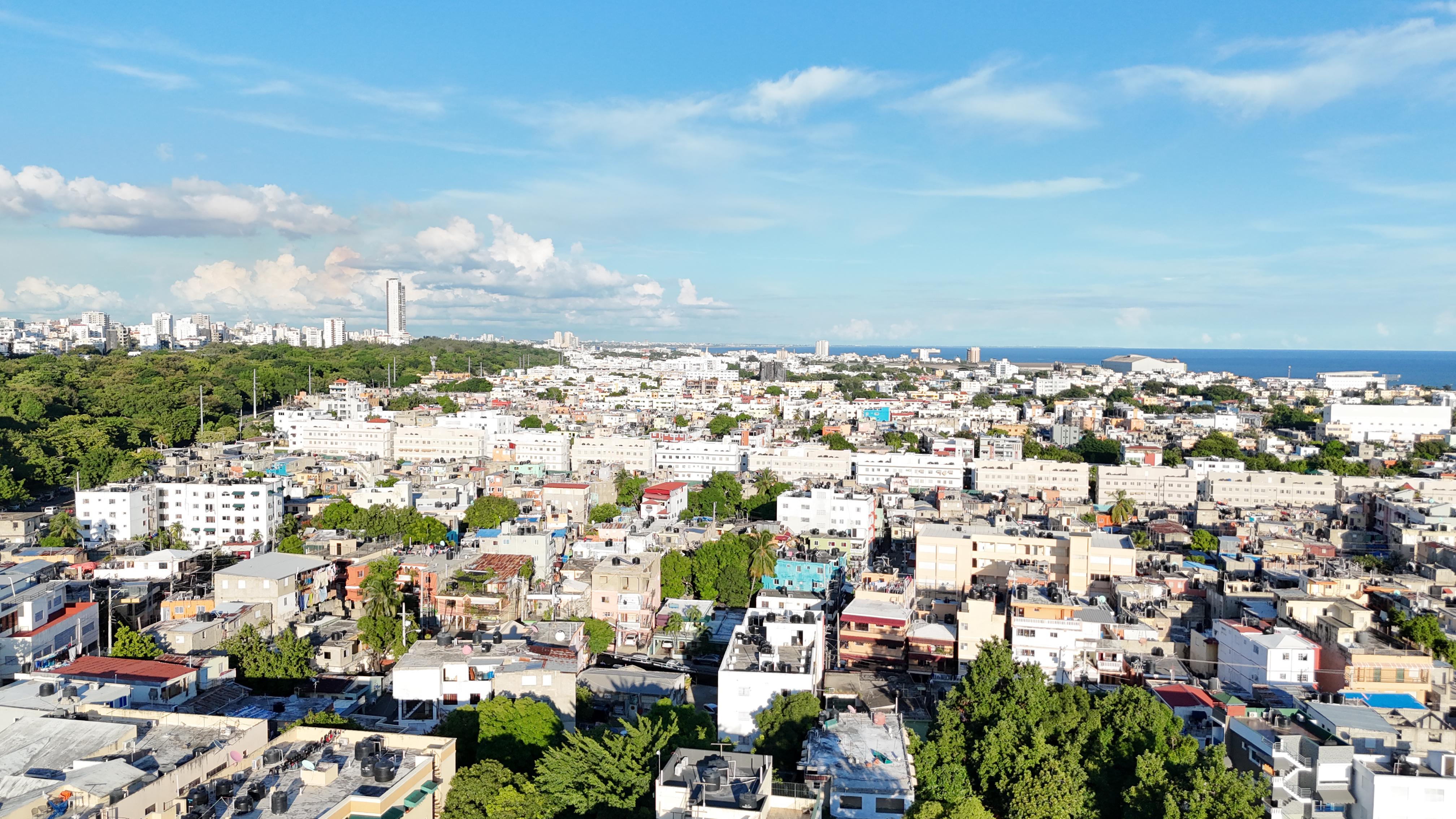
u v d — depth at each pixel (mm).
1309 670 134000
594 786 92562
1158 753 107188
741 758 88812
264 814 78938
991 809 106438
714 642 175500
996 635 152125
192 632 142625
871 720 111000
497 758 103312
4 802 74000
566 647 140125
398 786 83562
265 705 119750
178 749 89188
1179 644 151500
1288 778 99938
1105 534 196875
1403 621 148375
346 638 156125
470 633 144875
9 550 196750
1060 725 116125
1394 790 94125
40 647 135375
